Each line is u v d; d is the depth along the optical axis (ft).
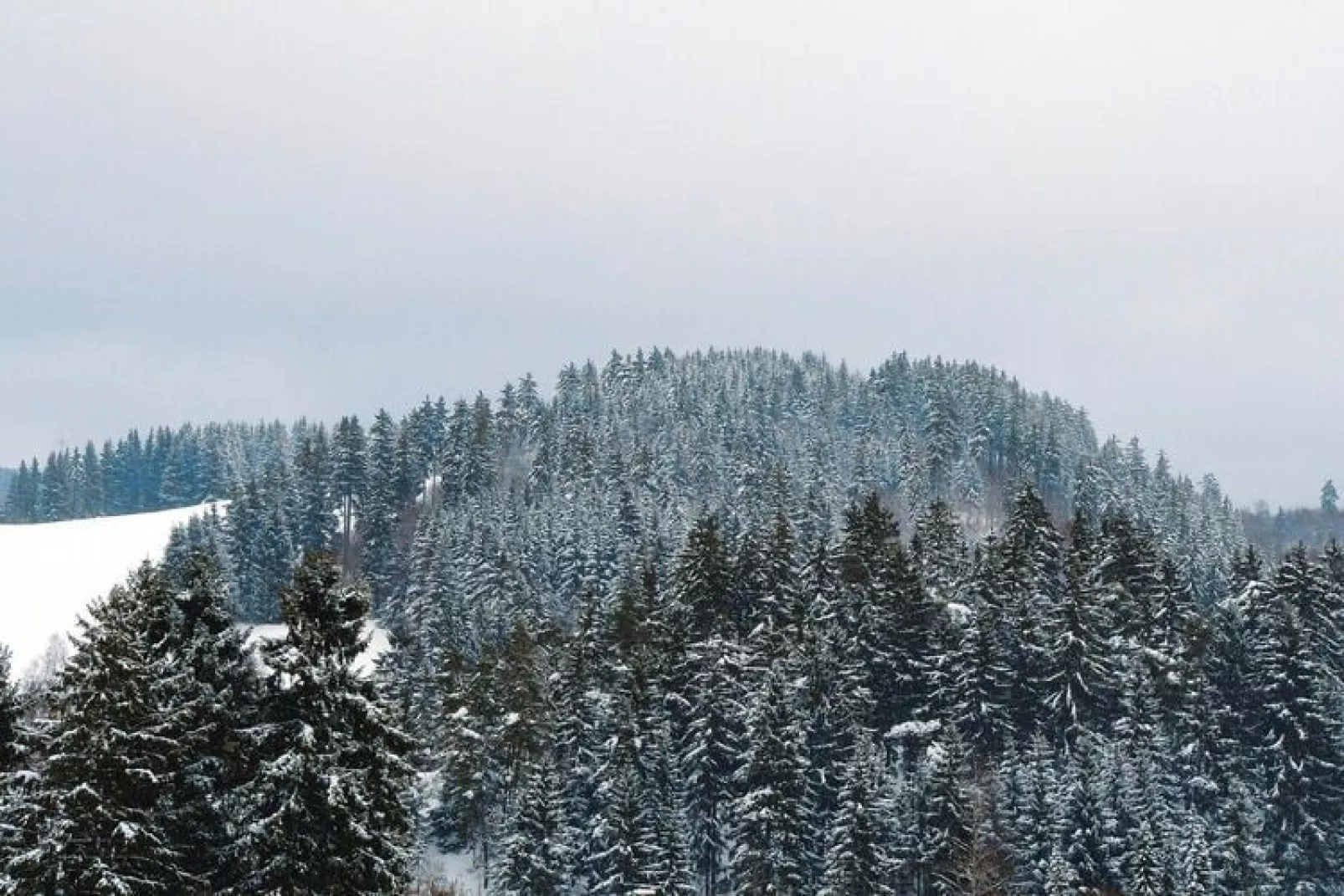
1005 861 172.96
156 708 74.08
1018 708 215.51
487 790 209.87
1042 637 217.97
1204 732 203.00
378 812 78.02
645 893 161.07
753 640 218.79
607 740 199.52
